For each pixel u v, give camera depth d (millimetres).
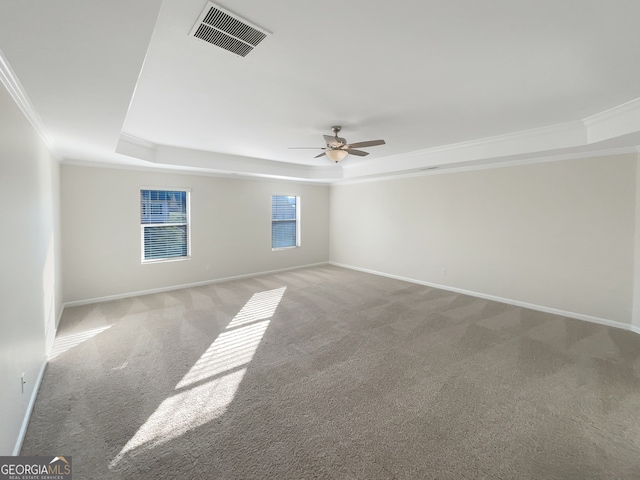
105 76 1720
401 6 1502
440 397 2363
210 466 1713
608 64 2100
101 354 3043
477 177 5098
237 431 1990
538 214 4426
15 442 1771
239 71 2195
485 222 5020
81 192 4543
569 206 4145
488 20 1624
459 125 3494
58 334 3520
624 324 3748
